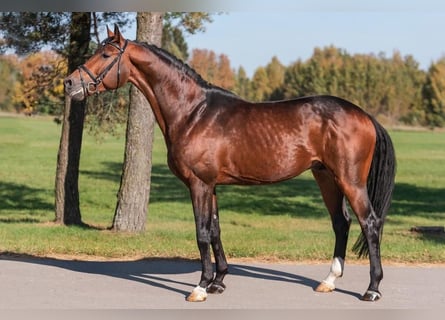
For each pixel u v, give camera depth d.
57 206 13.33
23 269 8.59
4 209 19.75
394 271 8.68
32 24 12.50
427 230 13.09
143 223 12.05
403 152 36.19
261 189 25.44
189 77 7.00
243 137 6.79
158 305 6.76
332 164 6.75
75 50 12.77
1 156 32.56
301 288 7.59
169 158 7.00
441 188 25.70
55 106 15.18
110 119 13.88
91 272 8.46
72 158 13.24
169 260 9.45
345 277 8.27
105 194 23.89
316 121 6.77
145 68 7.01
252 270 8.67
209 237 6.88
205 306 6.72
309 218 19.16
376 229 6.75
